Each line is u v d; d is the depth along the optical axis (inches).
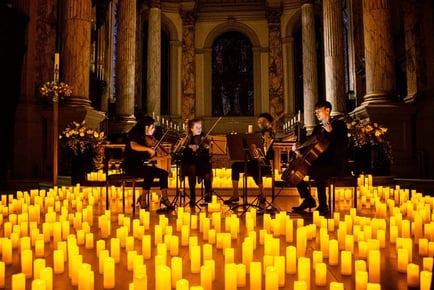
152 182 275.9
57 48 512.4
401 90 538.0
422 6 478.0
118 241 138.2
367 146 394.9
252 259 136.2
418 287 109.8
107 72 756.0
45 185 415.2
